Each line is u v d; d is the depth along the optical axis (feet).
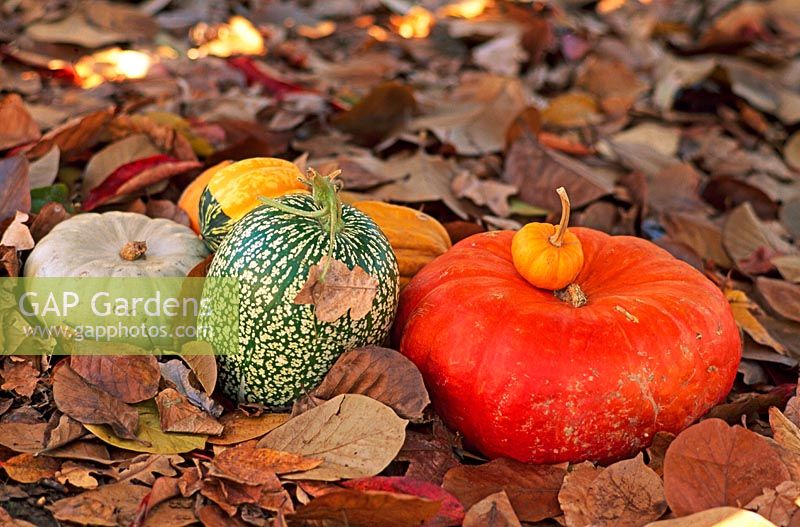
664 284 5.09
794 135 8.33
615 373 4.78
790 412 5.11
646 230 6.71
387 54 9.56
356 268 4.83
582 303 5.00
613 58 9.84
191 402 4.95
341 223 4.88
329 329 4.85
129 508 4.65
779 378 5.61
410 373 4.89
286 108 7.27
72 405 4.87
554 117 8.20
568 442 4.83
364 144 7.13
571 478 4.78
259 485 4.67
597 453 4.88
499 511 4.64
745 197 7.09
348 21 10.80
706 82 9.23
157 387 4.95
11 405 5.01
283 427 4.84
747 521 4.53
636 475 4.75
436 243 5.62
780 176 7.86
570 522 4.66
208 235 5.35
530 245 5.01
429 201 6.38
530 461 4.89
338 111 7.32
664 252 5.30
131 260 5.24
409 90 6.93
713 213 7.09
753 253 6.41
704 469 4.70
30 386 5.05
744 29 10.46
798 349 5.79
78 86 7.89
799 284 6.19
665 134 8.13
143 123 6.32
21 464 4.74
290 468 4.71
